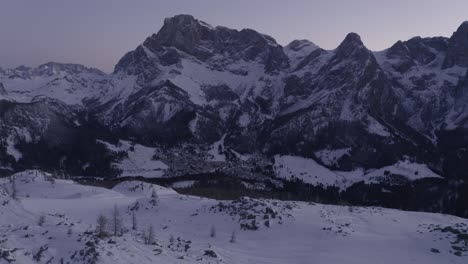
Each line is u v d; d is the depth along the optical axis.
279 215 95.75
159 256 64.06
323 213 100.25
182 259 64.69
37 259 59.53
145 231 83.31
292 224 92.12
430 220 100.12
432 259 74.38
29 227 72.19
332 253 76.12
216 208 105.12
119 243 65.69
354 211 106.44
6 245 62.56
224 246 79.88
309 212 100.69
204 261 65.94
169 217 103.88
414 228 91.88
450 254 76.56
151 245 69.06
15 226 75.56
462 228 88.56
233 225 93.75
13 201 94.81
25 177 195.38
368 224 94.38
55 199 140.75
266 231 89.19
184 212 107.62
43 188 173.62
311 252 77.12
